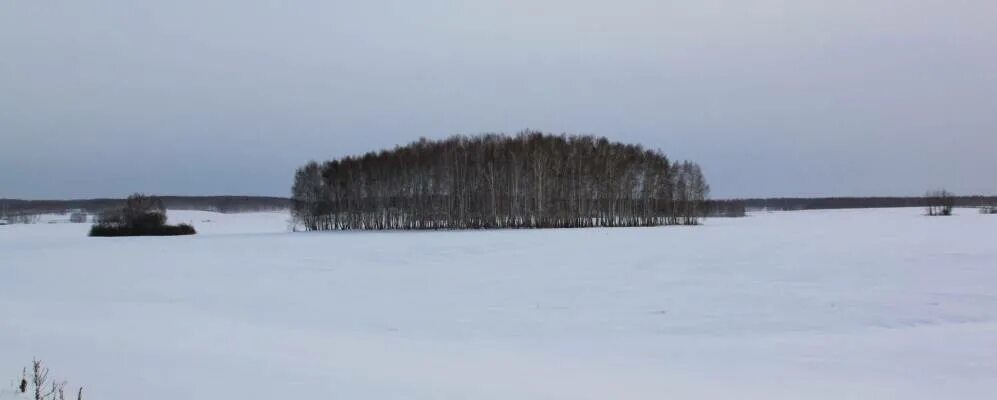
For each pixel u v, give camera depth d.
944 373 11.84
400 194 85.75
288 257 39.19
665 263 31.78
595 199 86.75
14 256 43.81
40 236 78.94
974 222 69.25
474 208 81.62
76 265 36.75
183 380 9.19
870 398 10.09
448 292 24.20
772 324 17.53
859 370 12.12
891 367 12.35
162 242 57.81
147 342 13.36
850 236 47.78
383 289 25.25
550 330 17.08
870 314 18.64
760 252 36.12
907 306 19.67
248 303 22.23
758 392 10.32
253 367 10.53
